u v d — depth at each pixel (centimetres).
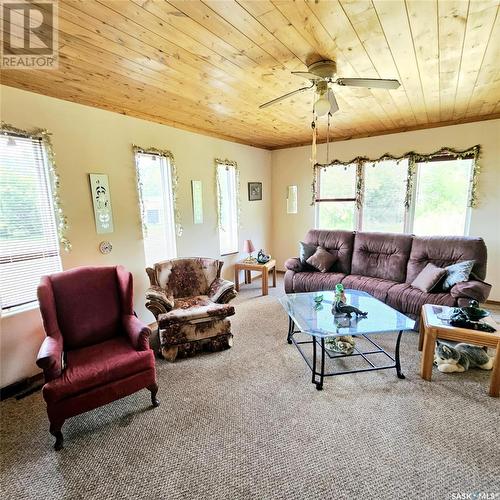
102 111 292
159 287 309
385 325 233
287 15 153
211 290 328
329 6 147
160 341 282
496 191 376
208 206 433
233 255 498
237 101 290
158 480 156
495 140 368
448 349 249
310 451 171
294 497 145
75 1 135
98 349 220
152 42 176
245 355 282
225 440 180
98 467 165
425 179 423
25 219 244
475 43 185
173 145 372
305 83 244
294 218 557
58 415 177
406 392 220
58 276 230
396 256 373
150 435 186
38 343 253
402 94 283
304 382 236
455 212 407
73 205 274
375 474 155
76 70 210
